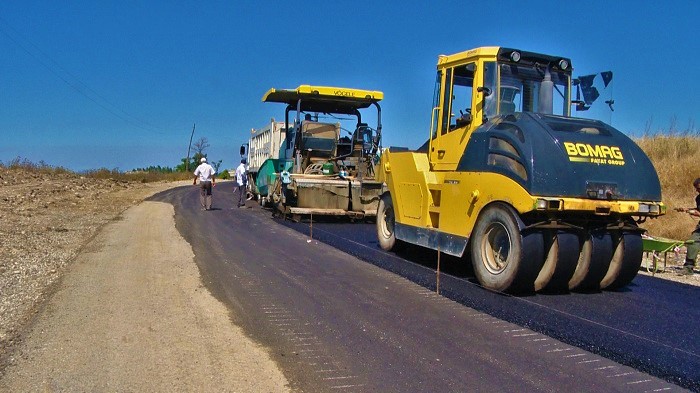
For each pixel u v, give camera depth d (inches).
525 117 285.0
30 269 308.7
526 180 263.4
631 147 289.3
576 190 265.4
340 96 621.6
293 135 647.8
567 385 173.2
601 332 223.6
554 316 244.1
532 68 322.0
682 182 641.6
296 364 184.4
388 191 403.9
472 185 301.3
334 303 258.2
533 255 268.4
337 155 647.8
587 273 286.2
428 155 352.8
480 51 313.9
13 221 493.7
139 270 313.3
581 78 328.5
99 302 247.8
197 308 243.4
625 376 181.5
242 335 211.0
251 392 161.9
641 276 352.5
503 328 226.7
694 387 174.2
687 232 520.7
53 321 220.1
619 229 289.7
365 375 176.7
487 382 173.8
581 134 279.6
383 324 228.5
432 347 203.2
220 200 858.8
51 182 931.3
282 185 601.0
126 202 739.4
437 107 344.8
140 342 200.1
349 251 399.2
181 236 448.5
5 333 205.9
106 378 169.0
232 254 376.8
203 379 170.2
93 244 394.3
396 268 340.2
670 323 239.5
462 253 307.1
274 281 299.3
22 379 167.0
